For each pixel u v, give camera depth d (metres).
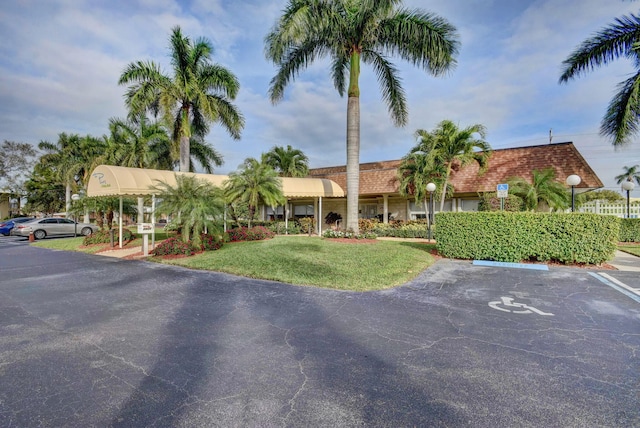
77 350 4.07
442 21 13.95
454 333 4.56
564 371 3.46
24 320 5.25
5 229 26.78
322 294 6.71
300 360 3.74
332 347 4.10
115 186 13.31
